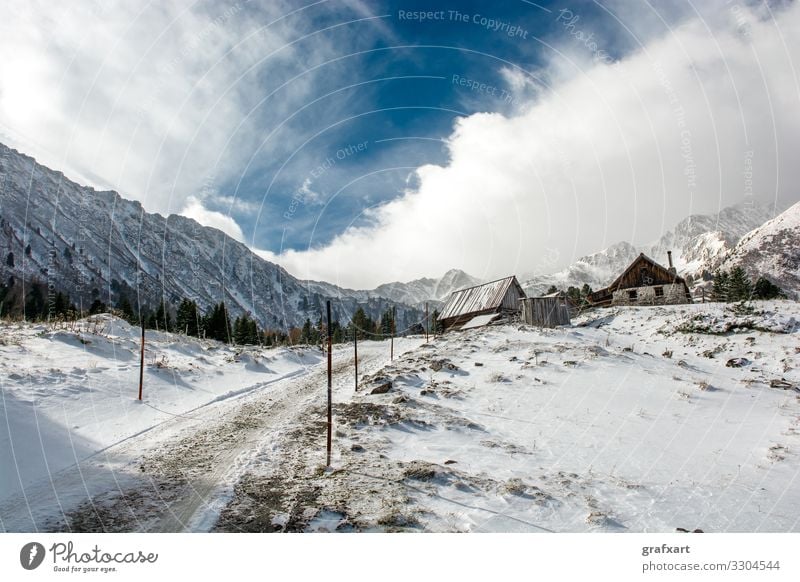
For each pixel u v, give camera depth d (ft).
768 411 47.39
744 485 29.66
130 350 80.59
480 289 149.79
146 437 43.45
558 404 50.75
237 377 83.71
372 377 71.31
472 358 75.87
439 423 44.39
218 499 27.25
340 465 33.32
